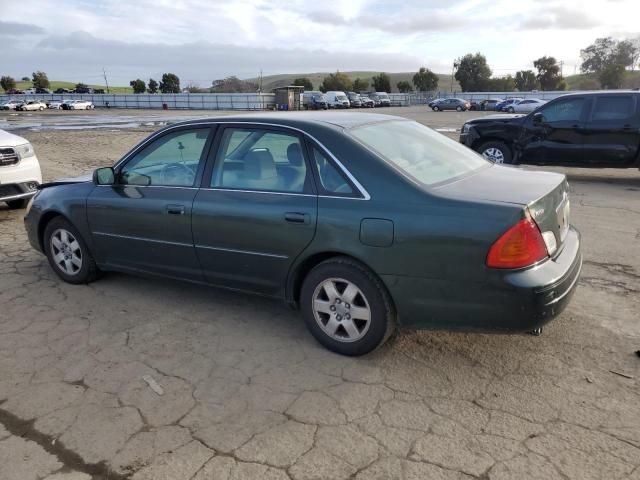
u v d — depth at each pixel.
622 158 9.58
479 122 10.97
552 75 100.44
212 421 2.92
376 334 3.38
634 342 3.67
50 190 5.02
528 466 2.52
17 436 2.84
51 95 70.44
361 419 2.90
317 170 3.51
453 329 3.20
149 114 45.25
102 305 4.50
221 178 3.93
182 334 3.96
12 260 5.75
